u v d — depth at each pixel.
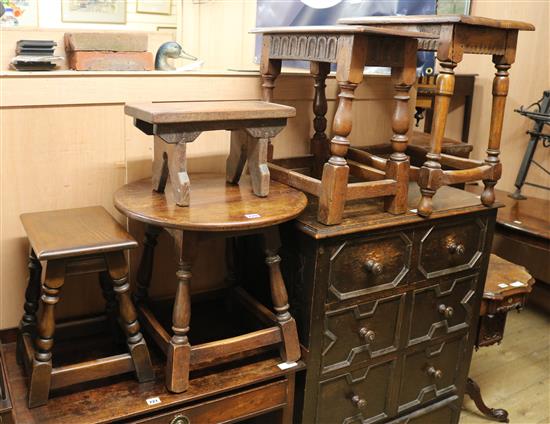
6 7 2.36
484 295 2.00
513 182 3.43
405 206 1.66
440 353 1.92
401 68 1.51
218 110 1.41
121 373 1.48
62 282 1.33
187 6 2.66
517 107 3.32
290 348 1.59
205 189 1.62
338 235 1.53
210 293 2.01
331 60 1.46
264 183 1.55
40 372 1.35
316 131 1.99
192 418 1.48
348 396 1.74
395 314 1.75
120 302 1.42
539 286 3.01
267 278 1.81
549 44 3.11
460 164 1.94
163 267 1.88
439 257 1.79
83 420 1.35
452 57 1.52
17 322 1.69
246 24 2.77
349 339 1.68
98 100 1.63
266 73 1.76
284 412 1.64
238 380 1.52
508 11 3.25
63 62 1.80
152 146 1.75
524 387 2.43
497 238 2.93
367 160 1.88
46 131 1.59
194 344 1.74
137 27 2.66
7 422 1.37
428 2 2.57
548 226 2.78
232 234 1.45
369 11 2.52
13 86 1.51
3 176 1.57
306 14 2.58
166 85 1.73
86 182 1.69
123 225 1.78
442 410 2.01
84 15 2.54
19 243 1.63
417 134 2.81
